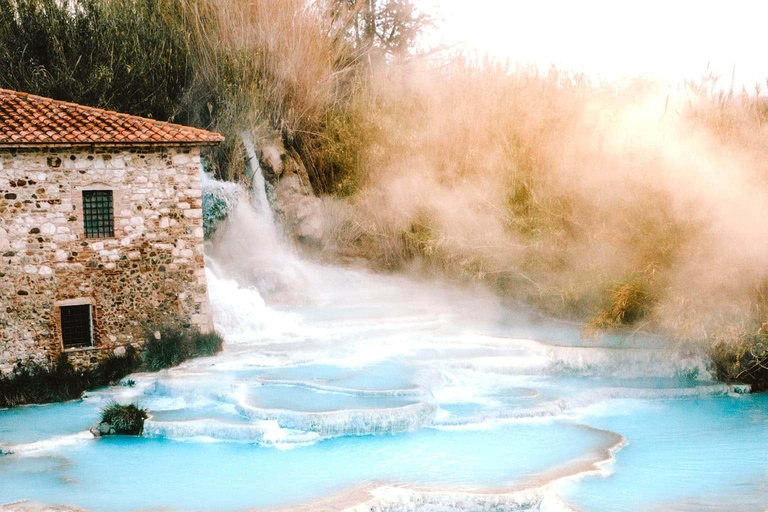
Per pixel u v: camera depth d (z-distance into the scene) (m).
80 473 12.84
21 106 18.70
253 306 23.22
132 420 14.95
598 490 12.18
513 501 11.59
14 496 11.81
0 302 17.22
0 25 27.78
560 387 18.12
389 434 14.89
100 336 18.20
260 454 13.77
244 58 31.89
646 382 18.69
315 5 35.06
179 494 11.88
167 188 18.80
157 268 18.80
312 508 11.17
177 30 31.38
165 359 18.61
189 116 30.67
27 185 17.38
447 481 12.38
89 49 28.61
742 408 17.08
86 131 17.86
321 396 16.20
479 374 18.72
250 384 17.02
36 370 17.45
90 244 18.03
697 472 13.06
